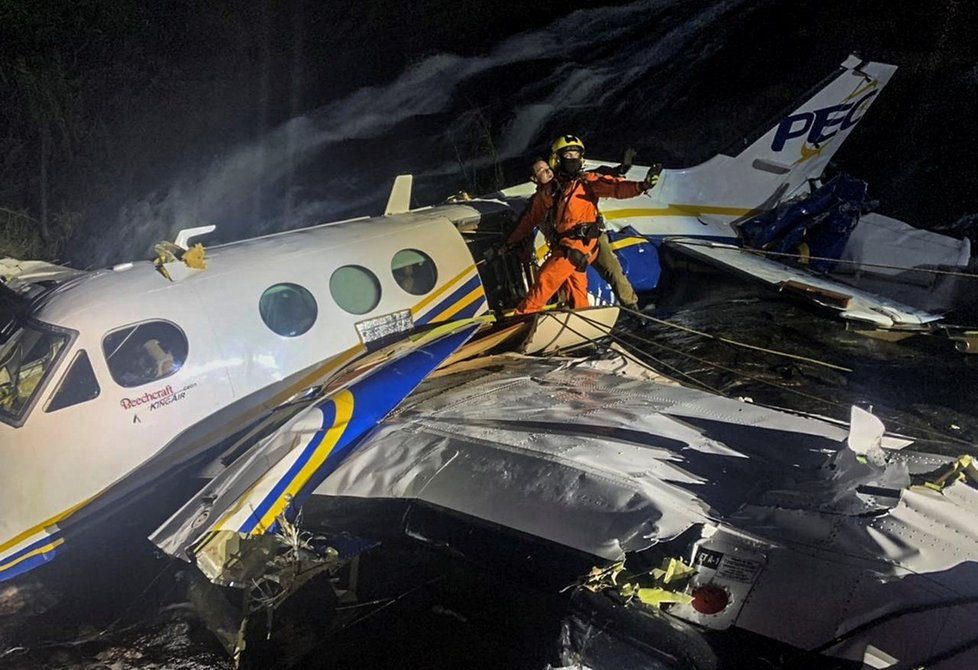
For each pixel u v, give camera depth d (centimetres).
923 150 1652
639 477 500
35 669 503
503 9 2064
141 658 512
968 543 424
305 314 635
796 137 1127
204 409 579
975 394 817
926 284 1120
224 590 538
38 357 557
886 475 453
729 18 2033
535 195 762
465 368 732
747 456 540
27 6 1542
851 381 839
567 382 687
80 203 1317
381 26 1962
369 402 582
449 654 509
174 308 586
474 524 528
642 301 976
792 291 873
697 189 1073
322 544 520
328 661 507
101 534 568
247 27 1823
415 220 754
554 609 538
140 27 1689
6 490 520
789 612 405
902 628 383
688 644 415
